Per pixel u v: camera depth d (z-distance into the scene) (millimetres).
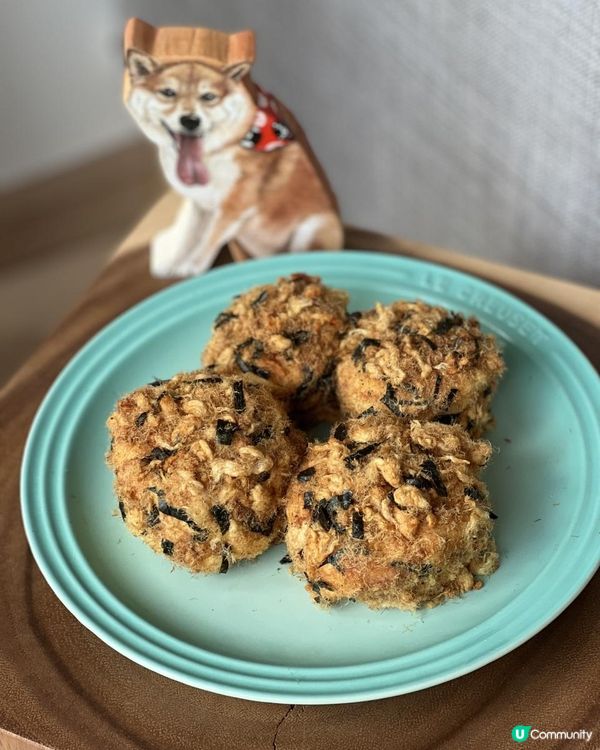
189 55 461
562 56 581
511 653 389
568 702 376
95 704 385
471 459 398
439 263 541
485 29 609
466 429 431
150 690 387
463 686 383
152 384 420
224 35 469
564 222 659
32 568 424
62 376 476
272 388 430
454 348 426
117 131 927
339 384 436
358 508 376
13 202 903
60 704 385
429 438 393
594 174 618
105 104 902
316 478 389
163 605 404
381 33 671
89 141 919
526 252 701
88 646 399
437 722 375
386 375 420
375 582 374
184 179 506
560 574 392
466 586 393
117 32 856
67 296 870
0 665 395
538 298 515
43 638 402
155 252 545
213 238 535
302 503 387
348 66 714
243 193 515
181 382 417
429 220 766
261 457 392
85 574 409
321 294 455
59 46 837
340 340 446
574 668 384
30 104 857
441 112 678
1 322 852
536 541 411
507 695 380
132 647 385
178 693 386
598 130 595
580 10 555
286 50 750
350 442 396
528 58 599
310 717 378
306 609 402
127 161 938
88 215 928
